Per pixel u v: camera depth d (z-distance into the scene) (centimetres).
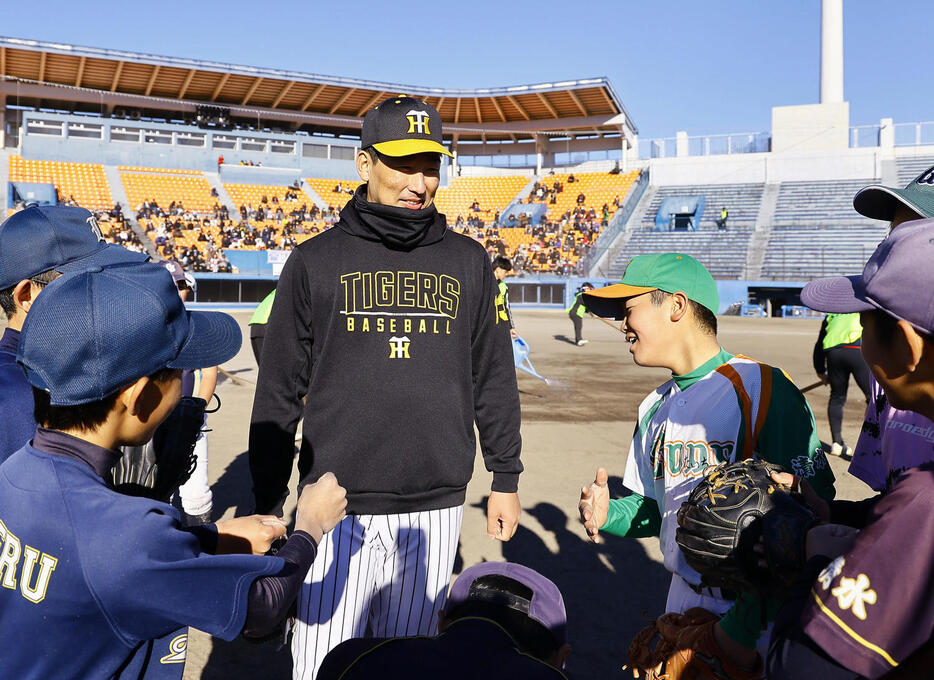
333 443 218
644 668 192
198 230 3734
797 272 3569
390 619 229
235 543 147
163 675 138
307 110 4881
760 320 2964
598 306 218
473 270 237
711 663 161
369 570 222
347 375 218
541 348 1748
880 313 108
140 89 4350
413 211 219
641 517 219
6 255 199
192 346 140
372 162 226
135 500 122
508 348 247
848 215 3866
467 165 5316
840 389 681
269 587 131
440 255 231
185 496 441
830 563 104
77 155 3959
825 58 4500
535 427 816
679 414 196
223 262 3481
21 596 121
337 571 216
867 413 318
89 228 215
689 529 142
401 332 221
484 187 4944
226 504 514
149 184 3991
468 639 120
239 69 4088
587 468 638
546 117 4941
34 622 120
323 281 217
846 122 4203
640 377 1246
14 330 202
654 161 4522
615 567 418
